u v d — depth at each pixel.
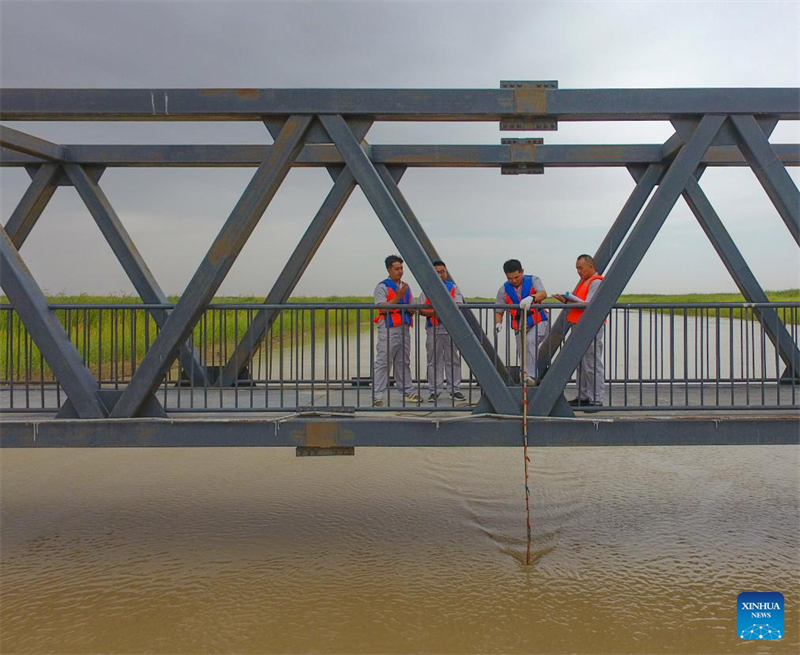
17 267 4.68
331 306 4.79
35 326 4.66
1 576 4.38
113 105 4.62
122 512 5.77
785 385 6.96
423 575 4.35
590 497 6.20
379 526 5.39
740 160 6.78
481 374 4.64
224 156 6.79
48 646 3.42
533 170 7.09
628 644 3.41
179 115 4.64
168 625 3.65
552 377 4.65
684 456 7.94
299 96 4.61
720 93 4.56
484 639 3.47
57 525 5.42
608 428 4.59
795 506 5.88
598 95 4.61
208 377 7.05
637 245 4.61
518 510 5.80
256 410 4.88
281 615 3.77
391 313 6.29
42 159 6.41
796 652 3.33
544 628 3.60
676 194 4.60
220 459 7.87
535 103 4.62
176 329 4.64
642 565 4.51
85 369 4.84
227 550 4.84
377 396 6.28
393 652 3.33
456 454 8.10
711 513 5.68
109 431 4.64
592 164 6.95
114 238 6.71
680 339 20.27
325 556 4.73
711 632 3.54
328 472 7.23
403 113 4.61
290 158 4.64
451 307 4.62
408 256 4.62
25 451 8.29
